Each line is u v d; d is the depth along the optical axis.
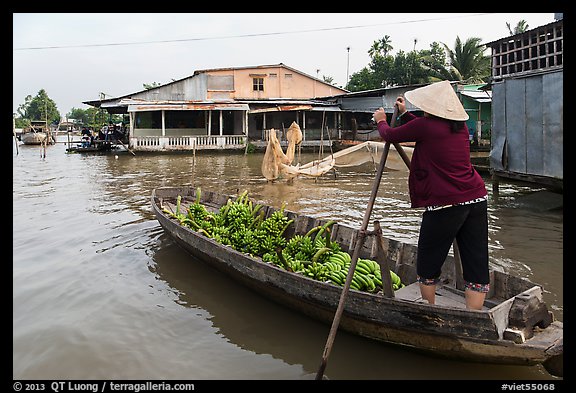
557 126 10.22
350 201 12.12
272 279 5.11
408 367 4.18
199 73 30.53
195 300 5.64
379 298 4.13
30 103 82.06
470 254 3.99
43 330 4.87
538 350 3.53
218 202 9.27
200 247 6.36
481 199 3.93
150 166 20.98
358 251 4.05
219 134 30.09
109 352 4.46
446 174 3.86
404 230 8.88
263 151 28.36
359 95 29.39
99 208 10.96
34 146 37.16
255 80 31.72
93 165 21.39
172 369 4.20
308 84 33.03
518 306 3.73
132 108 26.80
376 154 16.84
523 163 11.33
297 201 12.18
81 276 6.41
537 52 10.82
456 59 33.00
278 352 4.48
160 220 7.71
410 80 34.81
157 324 5.03
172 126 30.14
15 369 4.17
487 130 25.30
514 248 7.54
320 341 4.68
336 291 4.43
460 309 3.73
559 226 8.87
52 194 13.03
